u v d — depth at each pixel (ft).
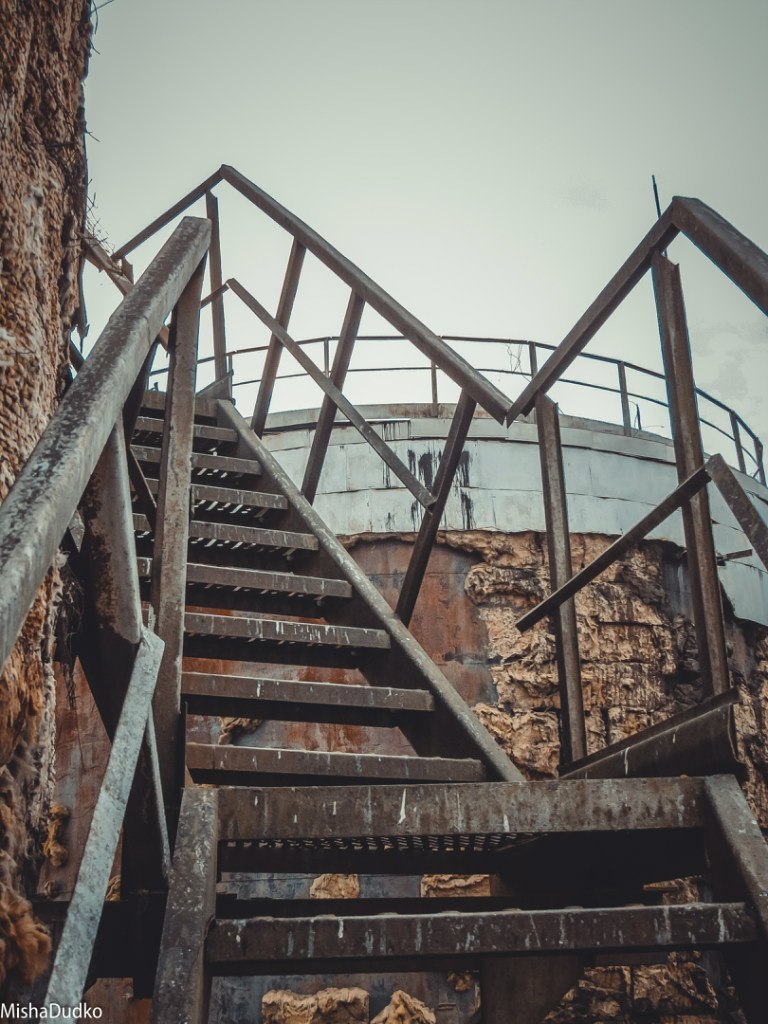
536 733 31.45
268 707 13.50
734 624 36.58
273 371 20.61
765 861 8.49
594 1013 29.30
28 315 8.63
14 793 7.32
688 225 10.69
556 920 8.04
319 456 17.98
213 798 8.69
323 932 7.82
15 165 8.82
